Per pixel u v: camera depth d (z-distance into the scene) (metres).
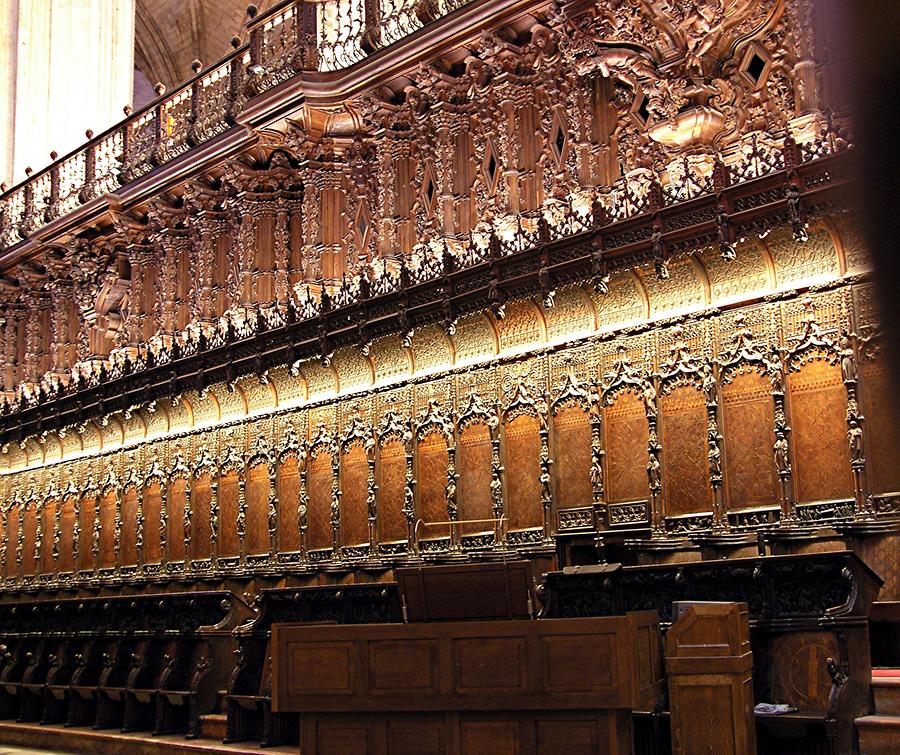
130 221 19.47
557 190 13.38
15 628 16.47
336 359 15.36
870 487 10.02
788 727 7.39
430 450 14.15
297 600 11.42
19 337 23.53
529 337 13.24
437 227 14.66
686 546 11.26
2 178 25.23
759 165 11.27
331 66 16.11
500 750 6.92
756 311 11.16
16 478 22.44
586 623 6.77
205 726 11.68
